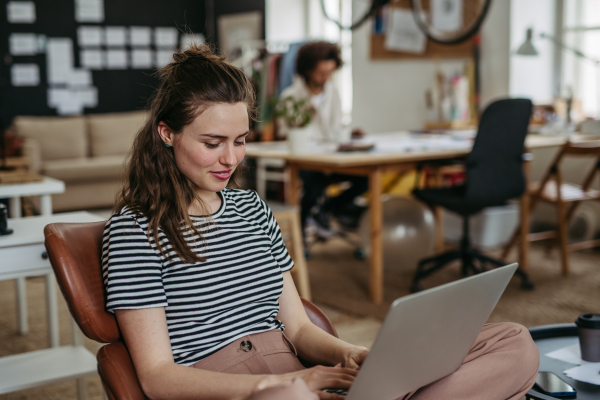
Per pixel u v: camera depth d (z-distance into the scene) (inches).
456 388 42.8
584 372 52.8
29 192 86.2
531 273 136.4
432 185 175.8
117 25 266.8
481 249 157.8
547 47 183.0
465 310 39.3
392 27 209.0
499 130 117.8
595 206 156.9
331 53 143.5
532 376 45.7
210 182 43.9
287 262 50.0
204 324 43.1
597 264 143.5
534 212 167.5
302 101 124.6
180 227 43.8
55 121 225.0
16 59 248.8
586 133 151.8
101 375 40.9
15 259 61.5
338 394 40.6
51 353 67.1
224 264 44.2
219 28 280.4
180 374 38.8
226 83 42.9
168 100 43.5
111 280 40.8
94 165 209.8
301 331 48.7
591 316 56.3
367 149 121.9
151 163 44.6
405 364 37.7
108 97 268.1
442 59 197.5
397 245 130.6
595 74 175.8
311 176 152.3
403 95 212.1
